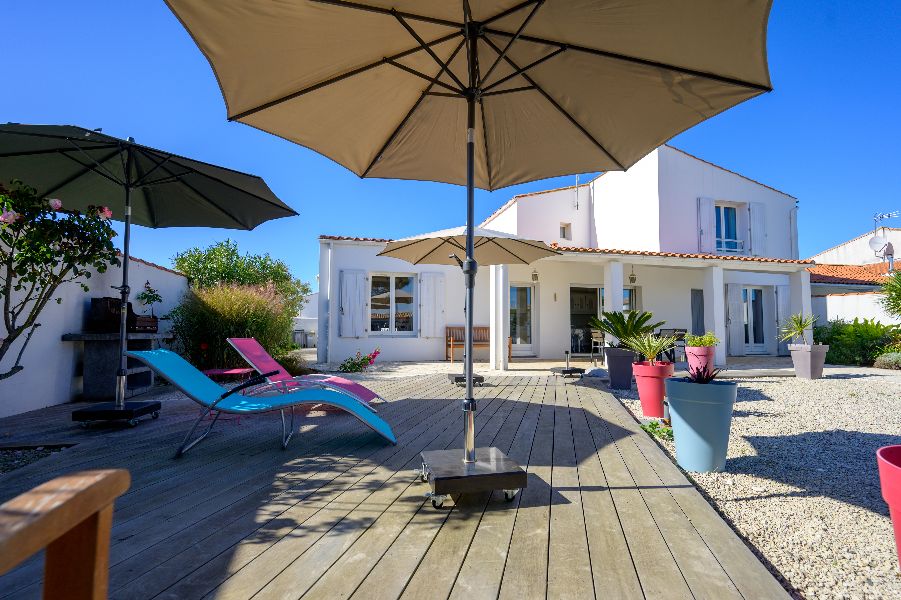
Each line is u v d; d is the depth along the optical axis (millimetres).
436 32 2516
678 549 1904
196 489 2584
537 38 2469
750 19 1961
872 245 16688
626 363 7066
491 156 3500
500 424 4328
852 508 2670
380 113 2994
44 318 5363
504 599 1538
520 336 12539
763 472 3314
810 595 1808
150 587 1589
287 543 1930
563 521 2182
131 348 6332
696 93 2549
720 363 10508
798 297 11477
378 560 1791
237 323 7977
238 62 2322
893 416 5355
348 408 3395
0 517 395
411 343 11789
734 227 13656
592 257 10023
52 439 3748
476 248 6715
